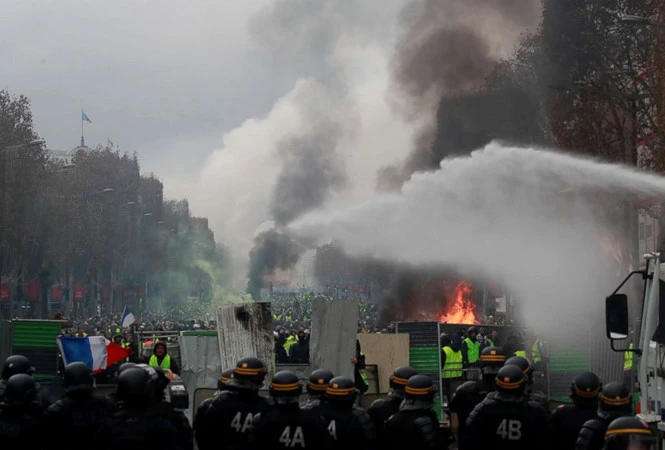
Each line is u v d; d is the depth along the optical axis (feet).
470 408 44.52
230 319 70.85
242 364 39.22
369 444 39.09
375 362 85.30
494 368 44.32
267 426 35.29
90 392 38.11
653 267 47.06
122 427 31.99
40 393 60.13
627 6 157.17
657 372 45.42
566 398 72.59
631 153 156.56
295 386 35.35
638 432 26.89
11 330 85.97
